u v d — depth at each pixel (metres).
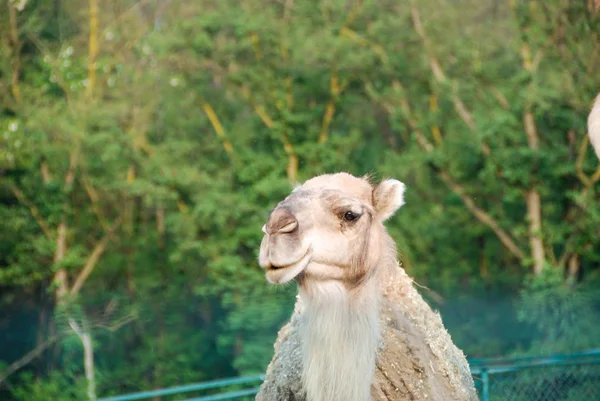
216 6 23.36
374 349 5.20
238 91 24.03
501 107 22.31
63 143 22.33
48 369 23.06
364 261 5.13
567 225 22.36
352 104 25.28
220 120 24.75
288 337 5.83
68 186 23.12
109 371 22.59
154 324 24.03
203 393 22.84
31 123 21.48
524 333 23.44
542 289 21.02
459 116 24.03
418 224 23.84
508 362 12.44
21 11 23.14
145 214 25.62
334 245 5.00
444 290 25.02
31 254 23.38
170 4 24.16
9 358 24.39
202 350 23.69
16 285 24.27
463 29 23.25
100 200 24.41
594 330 20.47
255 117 24.34
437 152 22.86
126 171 24.09
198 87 23.69
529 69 21.73
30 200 23.50
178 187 22.48
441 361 5.68
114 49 23.66
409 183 25.03
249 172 22.80
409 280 6.01
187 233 22.28
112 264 24.86
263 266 4.90
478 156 23.08
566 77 20.48
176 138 24.28
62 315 21.80
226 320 23.59
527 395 10.73
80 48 24.17
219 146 24.42
